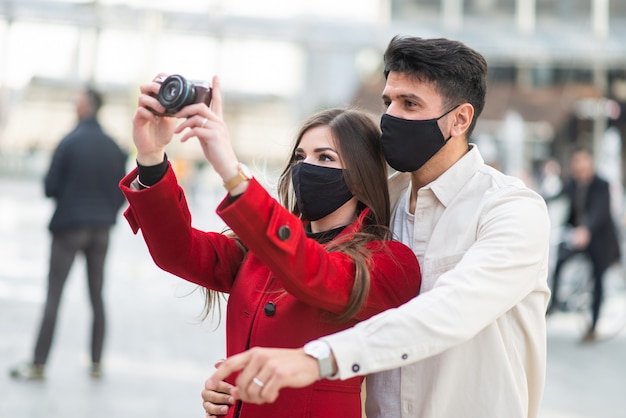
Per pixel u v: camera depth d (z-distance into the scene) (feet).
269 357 5.08
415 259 6.44
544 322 6.39
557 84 58.44
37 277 32.83
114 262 40.88
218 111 5.45
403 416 6.32
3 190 88.63
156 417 15.58
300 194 6.81
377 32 41.88
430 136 6.42
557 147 61.00
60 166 18.51
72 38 42.19
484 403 6.10
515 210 5.99
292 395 6.08
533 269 5.87
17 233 48.80
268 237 5.32
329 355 5.20
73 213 18.38
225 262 6.91
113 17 38.78
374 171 6.81
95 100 19.47
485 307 5.54
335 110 7.00
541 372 6.39
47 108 88.99
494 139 59.47
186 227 6.40
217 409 6.22
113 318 26.17
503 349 6.13
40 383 17.71
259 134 77.46
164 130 5.94
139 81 40.27
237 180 5.33
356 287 5.80
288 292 5.73
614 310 30.30
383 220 6.86
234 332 6.54
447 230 6.43
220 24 40.04
